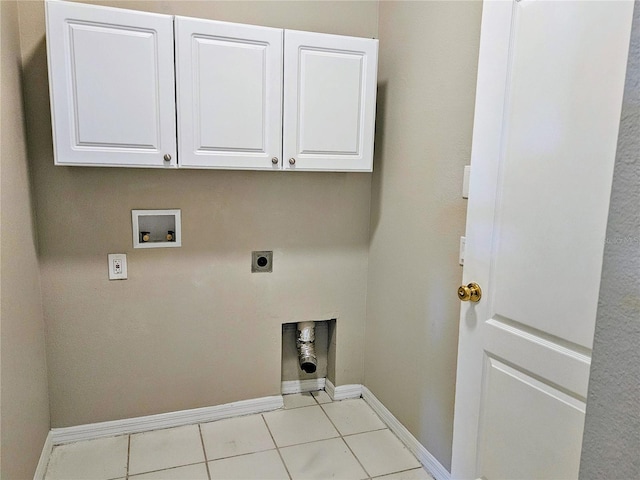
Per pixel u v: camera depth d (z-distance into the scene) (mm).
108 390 2180
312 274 2461
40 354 1957
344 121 2082
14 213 1632
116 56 1732
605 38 1112
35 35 1844
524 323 1390
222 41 1851
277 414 2453
